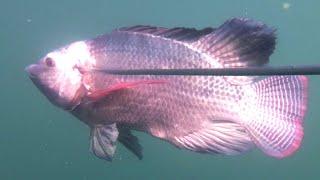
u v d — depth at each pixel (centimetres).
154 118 62
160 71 35
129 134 66
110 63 62
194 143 60
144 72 37
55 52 65
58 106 68
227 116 61
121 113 63
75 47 65
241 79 60
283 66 29
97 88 63
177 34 59
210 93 61
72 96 65
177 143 62
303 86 60
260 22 49
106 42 63
